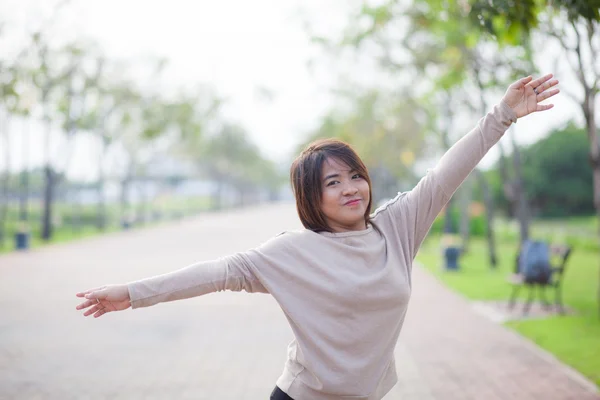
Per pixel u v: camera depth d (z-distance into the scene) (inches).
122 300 81.3
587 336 286.2
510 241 1026.7
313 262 83.2
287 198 5954.7
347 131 1029.8
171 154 2378.2
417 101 773.9
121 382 218.8
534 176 1567.4
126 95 1099.3
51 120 975.6
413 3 459.2
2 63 730.2
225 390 209.3
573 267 612.4
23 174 1023.0
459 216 1115.9
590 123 282.0
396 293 83.9
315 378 84.5
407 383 215.2
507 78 427.2
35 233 1151.0
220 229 1310.3
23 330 312.8
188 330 313.7
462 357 251.8
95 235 1141.7
